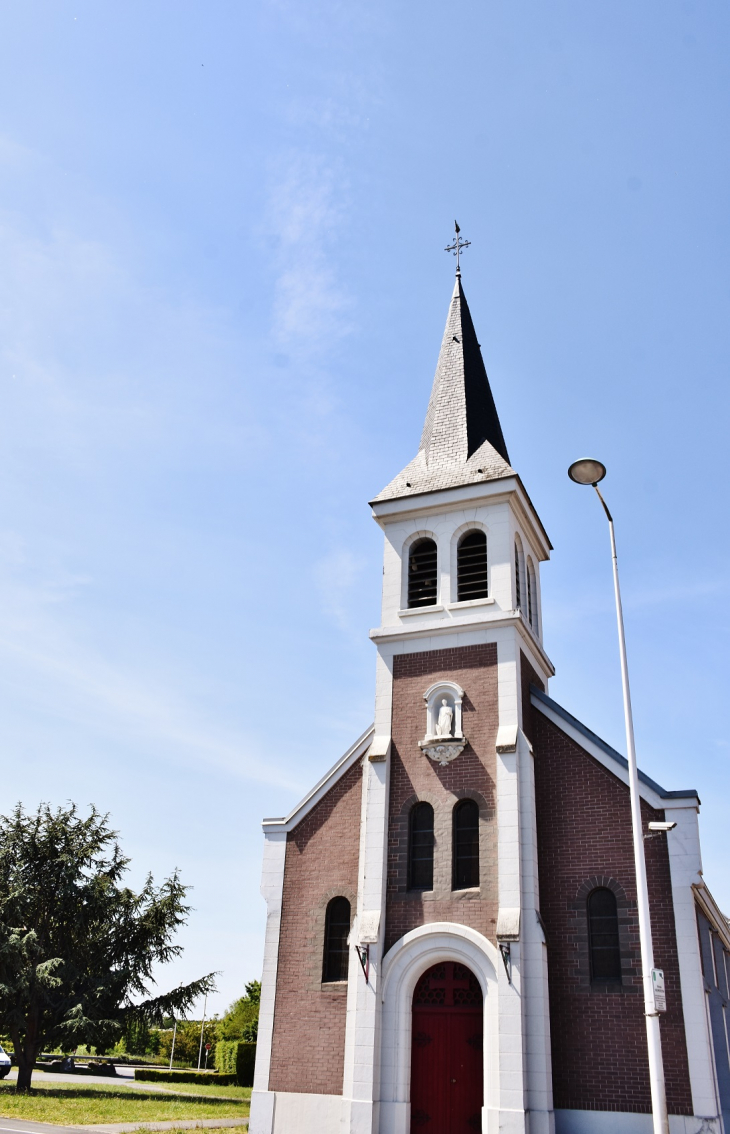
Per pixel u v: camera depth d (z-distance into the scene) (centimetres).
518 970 1969
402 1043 2055
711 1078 1856
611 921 2083
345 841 2430
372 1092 2005
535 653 2602
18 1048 3597
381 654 2511
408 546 2644
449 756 2292
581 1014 2005
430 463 2764
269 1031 2289
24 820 4091
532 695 2406
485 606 2431
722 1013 2339
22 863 4012
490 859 2134
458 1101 1994
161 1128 2394
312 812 2511
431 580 2578
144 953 4041
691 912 1997
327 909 2377
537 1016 1953
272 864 2486
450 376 2995
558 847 2186
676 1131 1838
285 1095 2197
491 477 2545
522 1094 1859
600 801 2198
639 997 1975
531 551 2842
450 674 2402
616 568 1956
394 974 2116
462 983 2102
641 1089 1900
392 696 2447
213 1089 4581
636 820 1731
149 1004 3988
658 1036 1558
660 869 2066
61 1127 2253
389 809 2309
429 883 2198
